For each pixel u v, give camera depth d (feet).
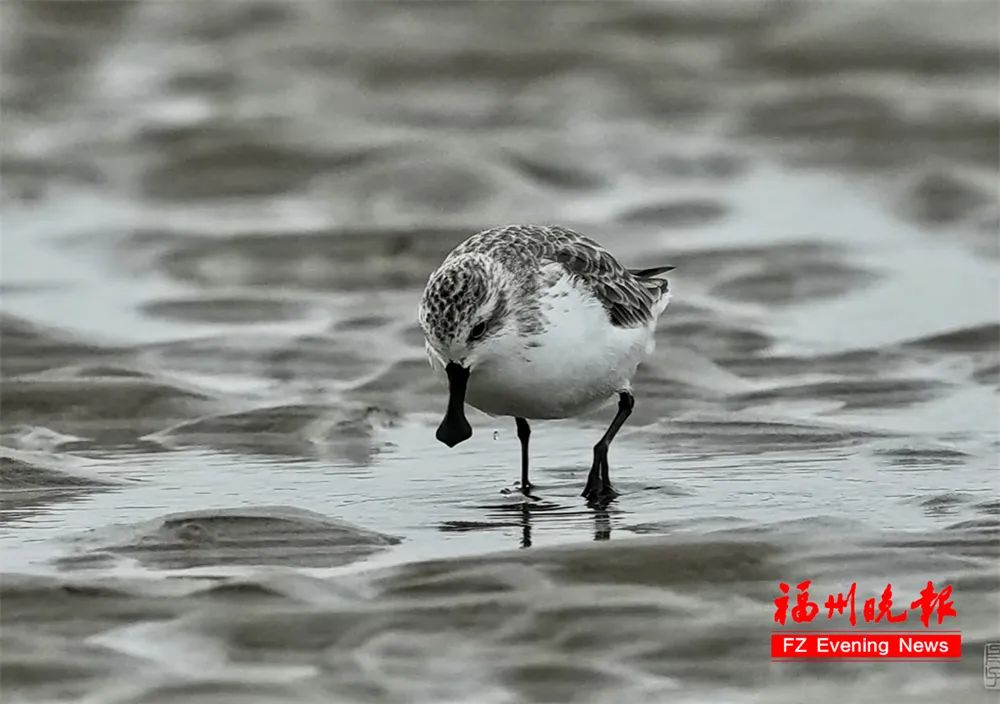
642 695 25.38
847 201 71.72
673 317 53.06
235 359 50.49
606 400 37.93
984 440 41.22
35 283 60.44
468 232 63.93
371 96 87.71
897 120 82.48
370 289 59.88
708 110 86.38
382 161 72.90
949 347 50.83
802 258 60.95
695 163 77.51
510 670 26.00
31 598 28.37
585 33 96.02
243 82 90.43
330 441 42.57
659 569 29.55
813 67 92.68
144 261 63.00
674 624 27.32
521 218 68.69
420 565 29.91
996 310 55.72
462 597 28.45
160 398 44.86
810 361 49.67
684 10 100.22
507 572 29.45
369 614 27.73
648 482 38.22
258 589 28.86
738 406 45.57
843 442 41.24
